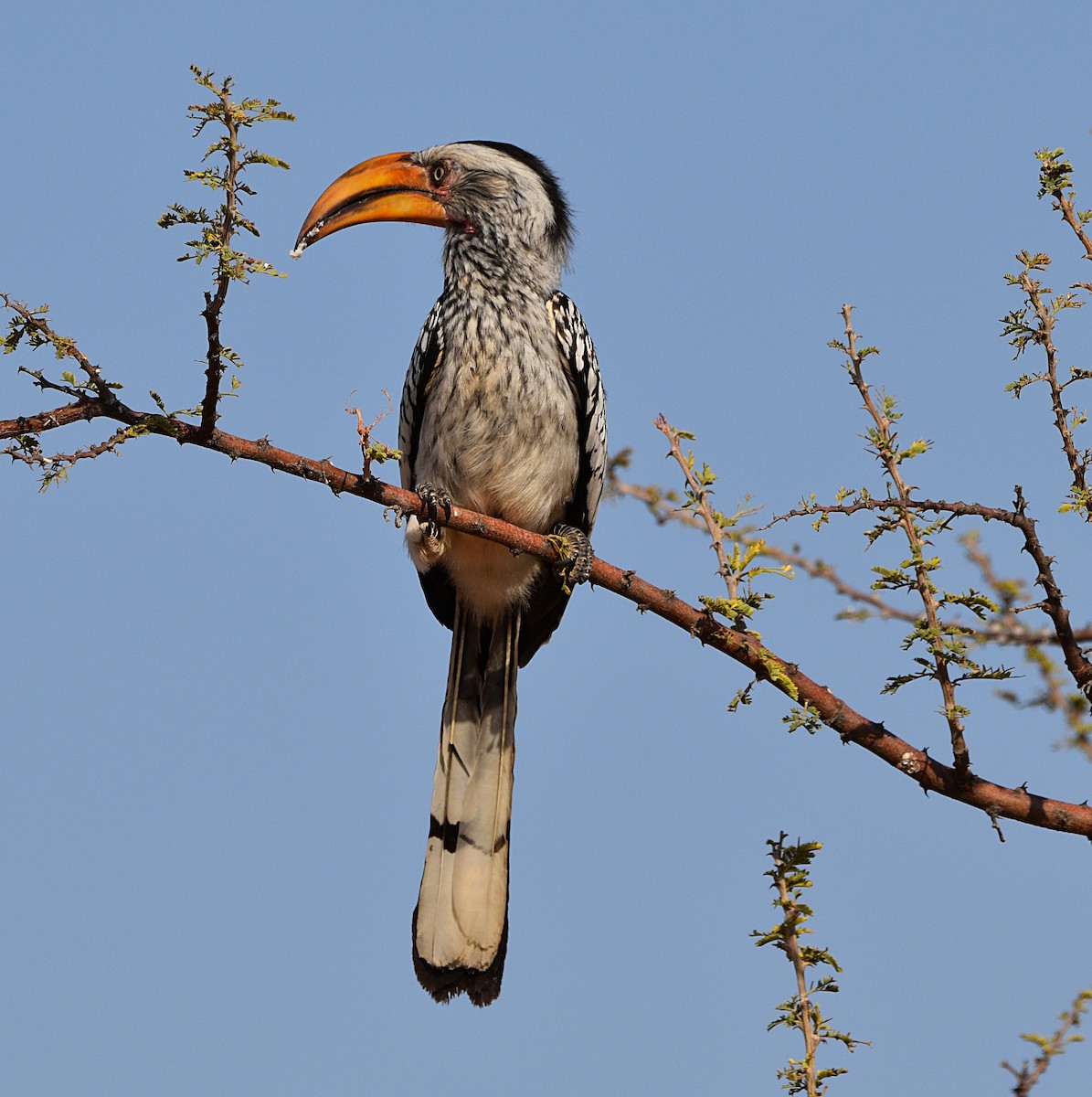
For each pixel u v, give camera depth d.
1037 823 7.25
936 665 7.23
